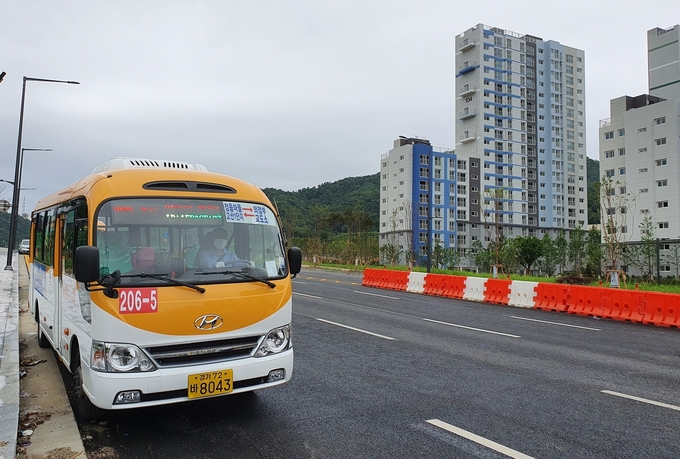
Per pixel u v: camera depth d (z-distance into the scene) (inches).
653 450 179.9
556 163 3499.0
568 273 1316.4
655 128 2378.2
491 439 187.9
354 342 371.2
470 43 3243.1
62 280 241.4
